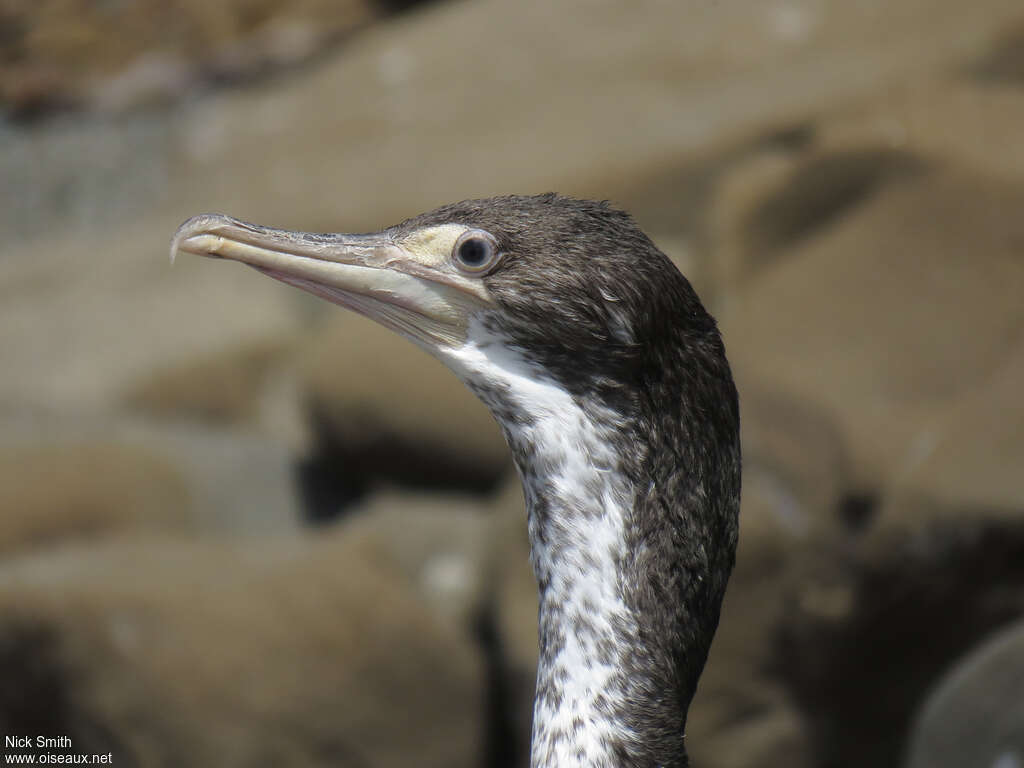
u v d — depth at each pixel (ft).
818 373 34.12
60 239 57.82
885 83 47.29
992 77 47.09
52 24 63.93
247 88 63.21
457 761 33.99
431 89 55.67
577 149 48.57
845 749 33.09
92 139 61.72
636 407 15.65
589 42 54.60
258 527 42.60
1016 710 24.80
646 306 15.53
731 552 16.22
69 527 38.75
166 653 32.09
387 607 34.04
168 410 47.91
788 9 51.55
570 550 15.75
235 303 50.11
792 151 41.57
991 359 33.53
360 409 42.68
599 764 15.25
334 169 53.62
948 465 30.63
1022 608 30.58
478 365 16.25
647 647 15.46
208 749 31.94
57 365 48.75
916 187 36.52
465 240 16.19
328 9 65.41
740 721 33.01
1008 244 35.01
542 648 15.90
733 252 39.75
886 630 31.83
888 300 35.29
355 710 33.14
